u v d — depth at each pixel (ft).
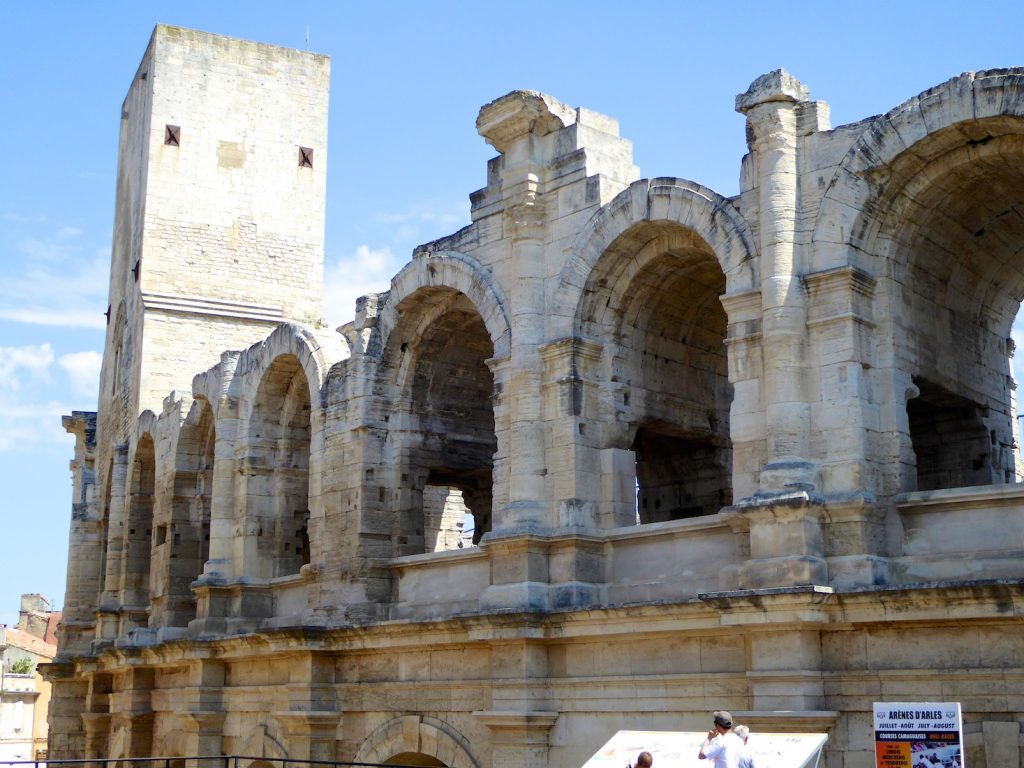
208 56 212.84
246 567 146.10
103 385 226.79
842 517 88.43
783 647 86.69
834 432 90.17
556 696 102.27
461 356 132.77
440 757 110.73
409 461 128.77
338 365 134.21
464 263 119.65
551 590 104.63
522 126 114.21
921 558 87.10
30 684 395.55
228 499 150.82
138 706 160.04
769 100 95.35
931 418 108.17
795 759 65.72
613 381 109.70
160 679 158.51
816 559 87.30
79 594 211.41
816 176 94.32
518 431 109.40
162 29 209.97
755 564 89.25
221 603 146.92
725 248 98.32
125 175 226.17
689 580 98.68
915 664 83.35
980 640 81.05
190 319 201.67
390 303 129.29
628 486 108.68
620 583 103.86
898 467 89.81
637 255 108.88
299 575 136.56
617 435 108.78
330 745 122.62
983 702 80.12
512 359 111.65
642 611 95.25
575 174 111.34
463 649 111.14
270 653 128.77
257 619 143.95
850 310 90.84
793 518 88.22
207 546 165.68
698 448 122.52
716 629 91.45
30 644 425.28
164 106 207.72
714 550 97.81
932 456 108.37
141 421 186.80
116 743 167.22
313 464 135.03
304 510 150.61
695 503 122.01
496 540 106.93
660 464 125.39
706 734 69.26
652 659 96.94
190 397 168.96
